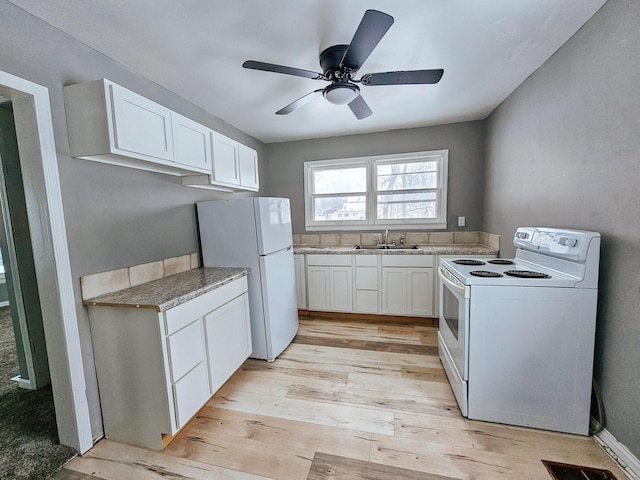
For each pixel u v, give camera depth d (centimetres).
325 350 265
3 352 280
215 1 134
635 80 127
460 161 333
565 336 153
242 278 227
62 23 143
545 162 200
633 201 130
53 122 142
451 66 203
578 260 149
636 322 130
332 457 147
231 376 222
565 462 140
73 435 153
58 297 144
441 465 140
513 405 163
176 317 156
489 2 141
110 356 158
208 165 219
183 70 196
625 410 136
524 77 223
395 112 292
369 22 121
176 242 229
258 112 277
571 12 149
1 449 154
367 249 331
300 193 392
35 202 140
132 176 189
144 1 131
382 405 186
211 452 153
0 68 123
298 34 161
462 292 165
